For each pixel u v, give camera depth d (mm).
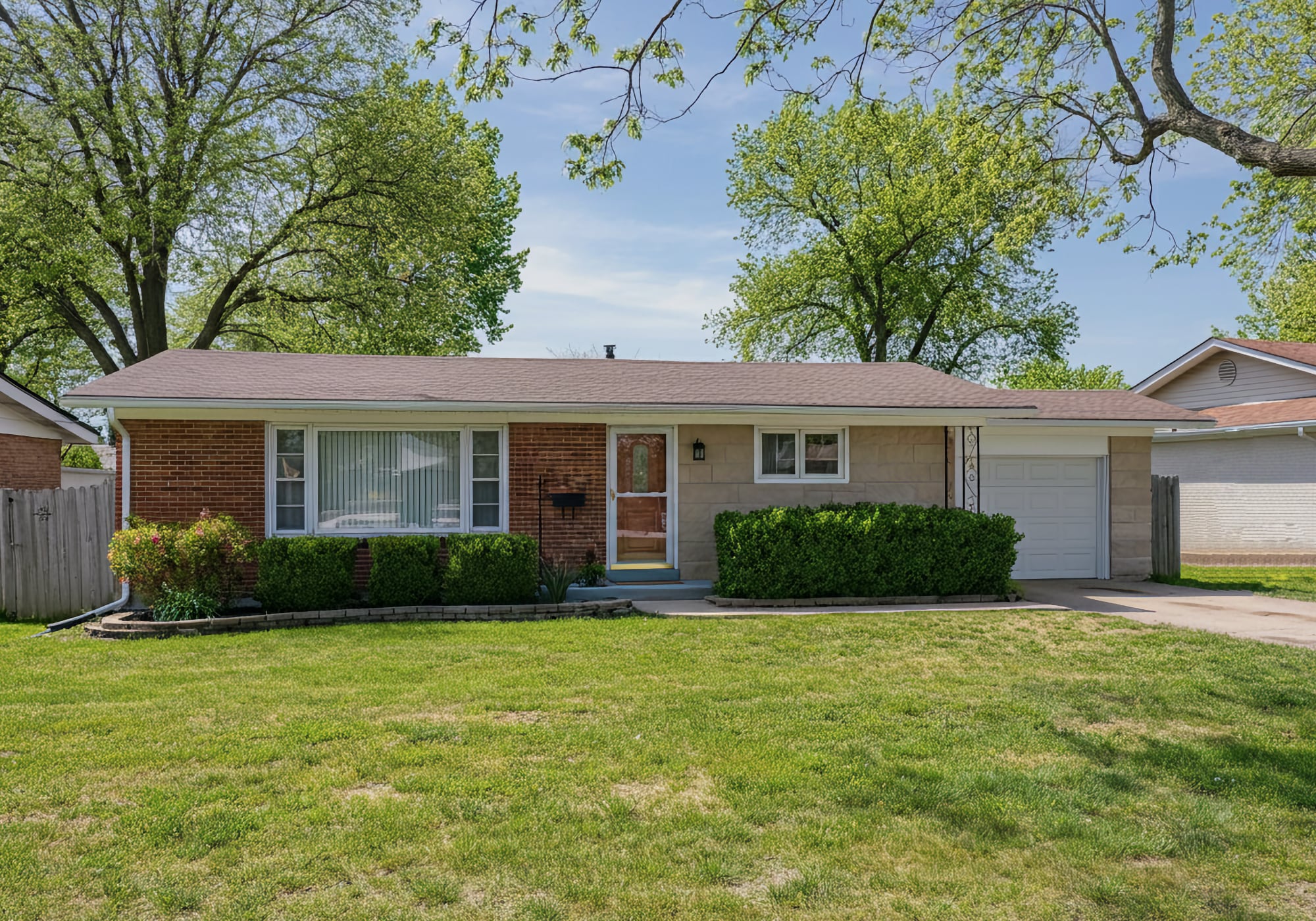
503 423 12930
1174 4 9344
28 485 16703
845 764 5461
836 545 12336
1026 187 12148
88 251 20422
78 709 6664
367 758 5516
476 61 8070
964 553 12703
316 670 8039
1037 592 13836
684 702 6918
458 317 28031
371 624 10695
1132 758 5656
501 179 33938
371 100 22516
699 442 13547
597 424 13172
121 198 20219
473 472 12969
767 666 8281
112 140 20188
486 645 9242
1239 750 5801
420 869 4047
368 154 22453
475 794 4945
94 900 3744
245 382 12547
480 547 11508
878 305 30641
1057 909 3748
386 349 24797
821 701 6984
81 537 12609
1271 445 20453
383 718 6449
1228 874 4090
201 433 11992
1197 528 22500
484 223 27125
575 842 4340
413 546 11500
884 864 4148
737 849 4273
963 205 16250
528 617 11258
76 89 19172
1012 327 31359
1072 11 10352
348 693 7164
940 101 12656
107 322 23719
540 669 8102
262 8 21672
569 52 8297
